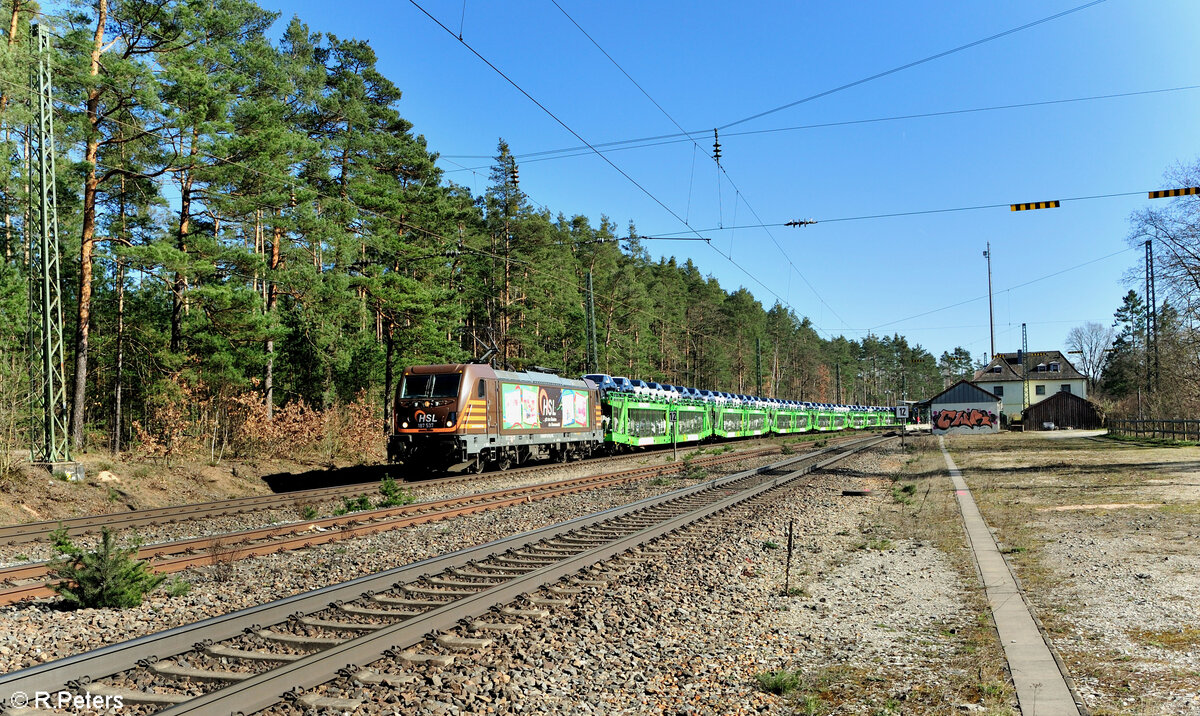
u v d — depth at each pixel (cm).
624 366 6800
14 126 2489
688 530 1382
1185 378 4238
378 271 3781
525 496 1906
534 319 5472
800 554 1199
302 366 3816
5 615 801
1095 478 2159
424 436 2419
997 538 1260
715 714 554
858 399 16775
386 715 532
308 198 3017
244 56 3089
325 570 1038
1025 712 527
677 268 10350
